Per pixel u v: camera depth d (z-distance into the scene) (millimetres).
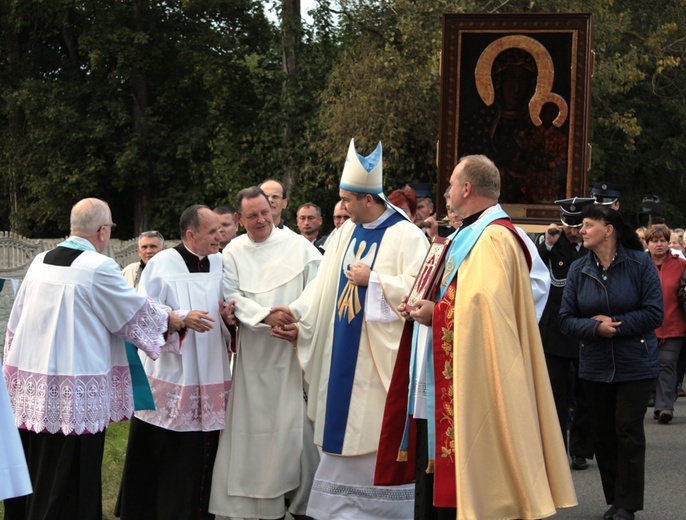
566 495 4461
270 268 6199
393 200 6715
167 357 5895
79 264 5383
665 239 9977
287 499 6395
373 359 5770
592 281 6301
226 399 6059
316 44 26797
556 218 12883
